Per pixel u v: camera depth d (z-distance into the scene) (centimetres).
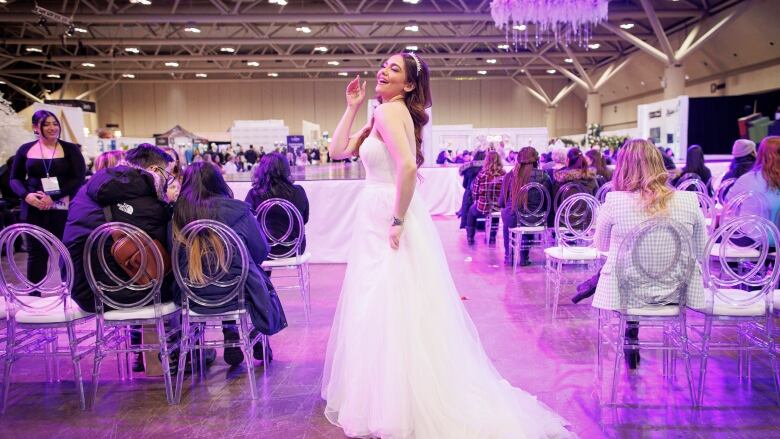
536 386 281
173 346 283
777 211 343
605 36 2042
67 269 256
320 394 277
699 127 1680
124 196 269
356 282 238
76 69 2517
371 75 2981
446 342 230
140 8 1833
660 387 278
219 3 1612
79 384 264
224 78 2986
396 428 217
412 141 229
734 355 321
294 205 397
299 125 3048
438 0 1806
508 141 1711
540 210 544
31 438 236
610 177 626
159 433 239
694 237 262
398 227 226
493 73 3019
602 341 280
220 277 267
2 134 677
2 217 720
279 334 373
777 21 1401
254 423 247
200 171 278
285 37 1984
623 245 253
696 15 1638
